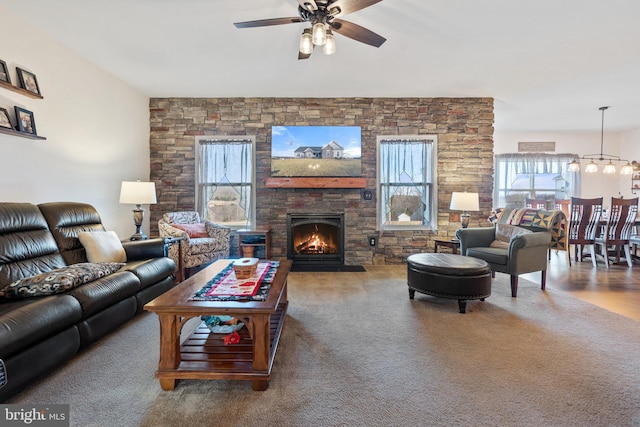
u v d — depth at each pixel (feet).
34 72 9.68
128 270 8.59
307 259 16.34
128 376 5.97
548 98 16.24
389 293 11.46
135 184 12.61
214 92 15.55
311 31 7.61
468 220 14.53
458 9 8.66
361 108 16.31
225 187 16.35
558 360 6.60
